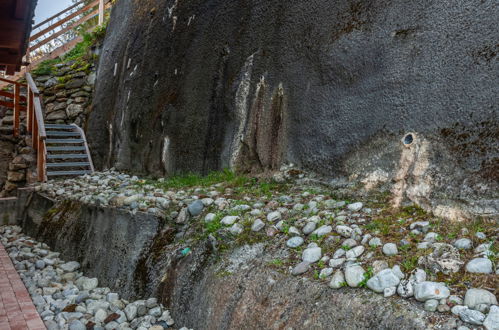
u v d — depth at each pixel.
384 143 3.46
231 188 4.54
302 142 4.27
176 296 3.34
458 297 2.00
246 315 2.66
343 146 3.81
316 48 4.28
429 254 2.34
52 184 7.75
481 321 1.81
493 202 2.61
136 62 8.37
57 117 10.66
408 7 3.49
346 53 3.93
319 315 2.30
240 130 5.12
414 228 2.70
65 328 3.32
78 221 5.54
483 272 2.10
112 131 8.92
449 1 3.20
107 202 5.00
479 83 2.89
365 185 3.50
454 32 3.12
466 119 2.92
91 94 10.83
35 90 8.85
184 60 6.58
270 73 4.83
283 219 3.38
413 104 3.29
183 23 6.93
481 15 2.98
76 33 14.29
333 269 2.53
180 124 6.30
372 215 3.08
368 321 2.09
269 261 2.90
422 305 2.03
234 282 2.89
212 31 6.05
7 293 3.86
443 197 2.88
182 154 6.15
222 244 3.31
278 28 4.86
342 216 3.10
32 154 9.58
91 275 4.67
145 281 3.77
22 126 9.98
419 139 3.19
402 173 3.24
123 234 4.42
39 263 5.03
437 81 3.16
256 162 4.91
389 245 2.50
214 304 2.92
